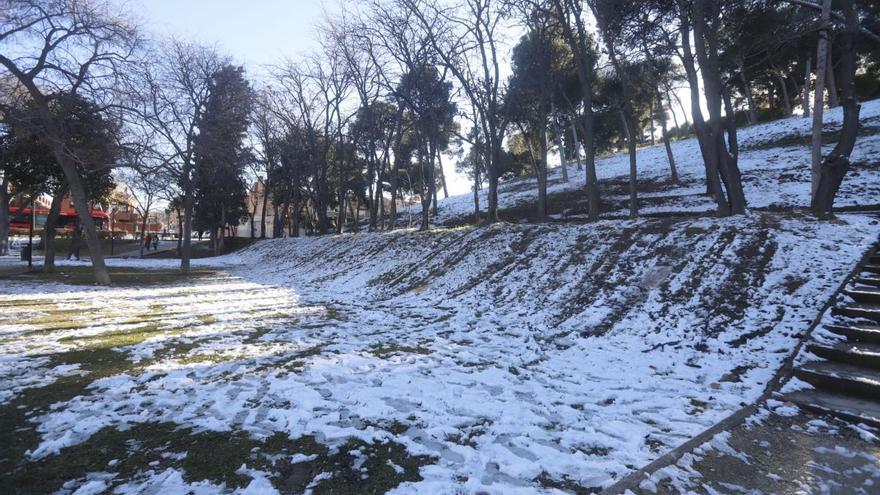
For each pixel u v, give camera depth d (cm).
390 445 397
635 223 1229
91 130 1623
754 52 1411
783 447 384
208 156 2300
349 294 1402
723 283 809
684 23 1272
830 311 630
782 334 623
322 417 454
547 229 1414
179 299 1330
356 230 3356
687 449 377
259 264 2825
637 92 2880
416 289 1317
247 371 606
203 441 402
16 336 823
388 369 620
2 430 425
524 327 869
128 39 1498
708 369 584
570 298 959
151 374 588
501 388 548
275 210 4400
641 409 476
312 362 648
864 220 918
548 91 2184
